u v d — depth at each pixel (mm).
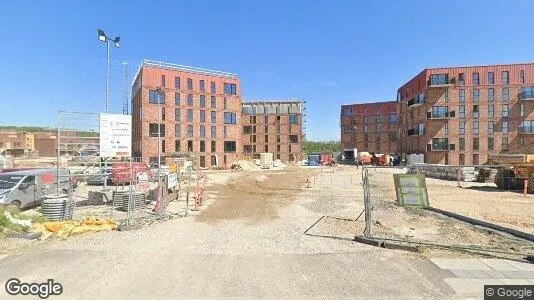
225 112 67500
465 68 58562
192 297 6305
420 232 11445
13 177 16328
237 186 29438
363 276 7332
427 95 60125
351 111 105438
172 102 60156
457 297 6293
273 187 28625
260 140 91625
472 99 58188
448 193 23531
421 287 6723
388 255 8812
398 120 79625
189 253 9055
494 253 8859
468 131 58125
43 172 18125
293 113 90750
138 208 16453
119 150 18172
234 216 15062
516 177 24969
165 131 59062
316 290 6617
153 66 58625
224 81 67688
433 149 59406
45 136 106688
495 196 22016
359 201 19641
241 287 6766
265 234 11406
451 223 12852
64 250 9250
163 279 7168
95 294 6406
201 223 13398
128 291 6555
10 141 101438
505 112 56844
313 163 75188
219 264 8148
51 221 12375
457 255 8734
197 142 63219
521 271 7555
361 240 10203
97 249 9383
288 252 9148
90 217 13672
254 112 91875
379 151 100250
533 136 55375
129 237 10836
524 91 56000
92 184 26578
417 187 13461
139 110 59906
